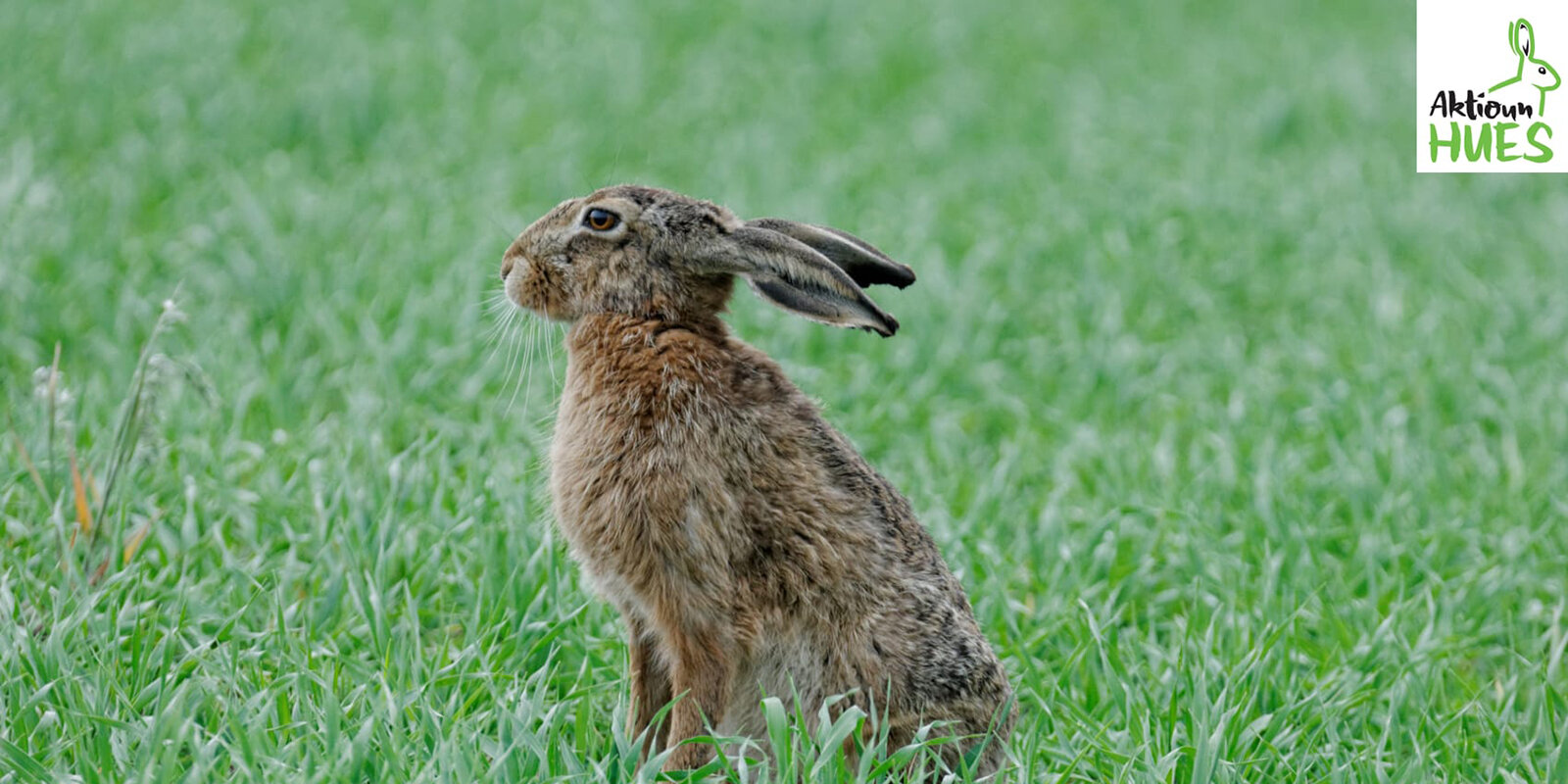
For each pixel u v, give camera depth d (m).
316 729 15.55
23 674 16.42
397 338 28.39
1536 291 35.97
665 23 61.66
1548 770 16.59
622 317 16.42
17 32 50.34
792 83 54.94
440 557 20.06
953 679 16.14
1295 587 21.09
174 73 48.22
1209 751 15.78
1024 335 33.06
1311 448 26.97
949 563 21.20
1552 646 20.30
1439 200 43.84
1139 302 35.00
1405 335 32.66
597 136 46.19
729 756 16.45
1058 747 16.98
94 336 28.53
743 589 15.65
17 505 21.47
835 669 15.93
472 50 55.81
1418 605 21.38
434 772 14.98
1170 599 21.61
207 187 38.41
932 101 54.19
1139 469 25.78
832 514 15.84
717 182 41.81
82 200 36.22
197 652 16.77
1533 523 24.36
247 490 22.55
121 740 15.21
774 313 32.03
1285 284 36.62
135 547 19.34
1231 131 50.78
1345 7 71.75
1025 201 42.06
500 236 35.22
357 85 47.38
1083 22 67.25
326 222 35.62
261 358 28.12
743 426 15.76
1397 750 16.94
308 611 18.55
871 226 39.06
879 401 28.69
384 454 23.36
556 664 18.17
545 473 20.55
